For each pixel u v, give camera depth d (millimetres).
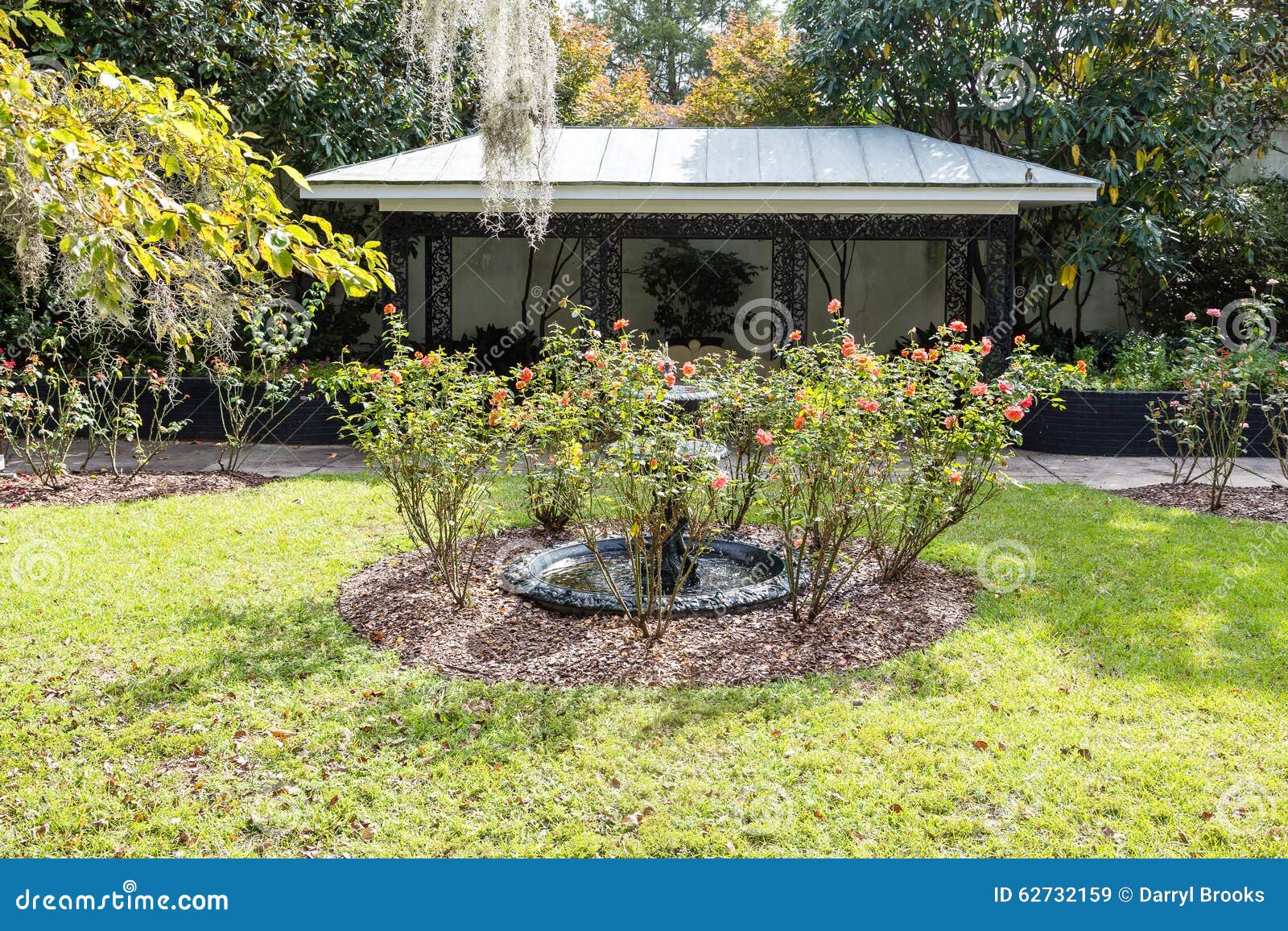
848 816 2916
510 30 7312
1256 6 11547
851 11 11961
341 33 11516
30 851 2746
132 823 2877
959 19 11758
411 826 2873
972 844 2789
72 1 9008
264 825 2861
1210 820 2895
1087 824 2885
